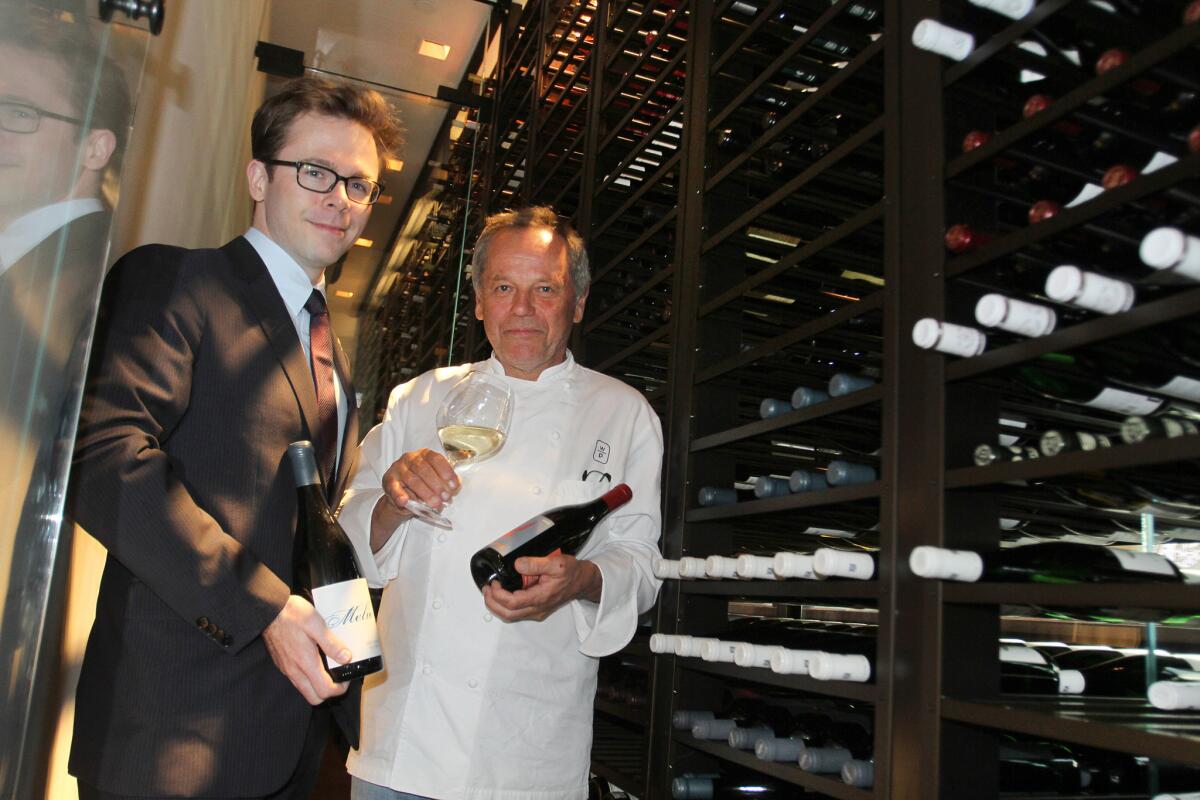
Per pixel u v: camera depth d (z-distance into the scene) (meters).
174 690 1.08
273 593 1.07
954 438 1.08
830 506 1.55
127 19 0.87
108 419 1.05
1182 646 1.33
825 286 1.85
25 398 0.71
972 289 1.13
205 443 1.15
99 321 1.12
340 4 4.14
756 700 1.69
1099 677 1.51
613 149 2.50
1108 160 1.22
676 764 1.65
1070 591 0.86
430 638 1.50
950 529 1.06
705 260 1.79
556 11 3.18
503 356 1.66
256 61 4.14
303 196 1.30
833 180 1.54
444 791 1.42
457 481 1.35
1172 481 1.12
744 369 1.78
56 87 0.72
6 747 0.75
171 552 1.02
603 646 1.49
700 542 1.71
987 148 1.04
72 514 1.03
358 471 1.72
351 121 1.35
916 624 1.08
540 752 1.47
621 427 1.68
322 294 1.38
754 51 1.81
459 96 4.25
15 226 0.65
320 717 1.30
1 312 0.64
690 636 1.63
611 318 2.31
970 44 1.08
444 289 4.34
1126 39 1.00
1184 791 1.24
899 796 1.07
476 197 4.17
